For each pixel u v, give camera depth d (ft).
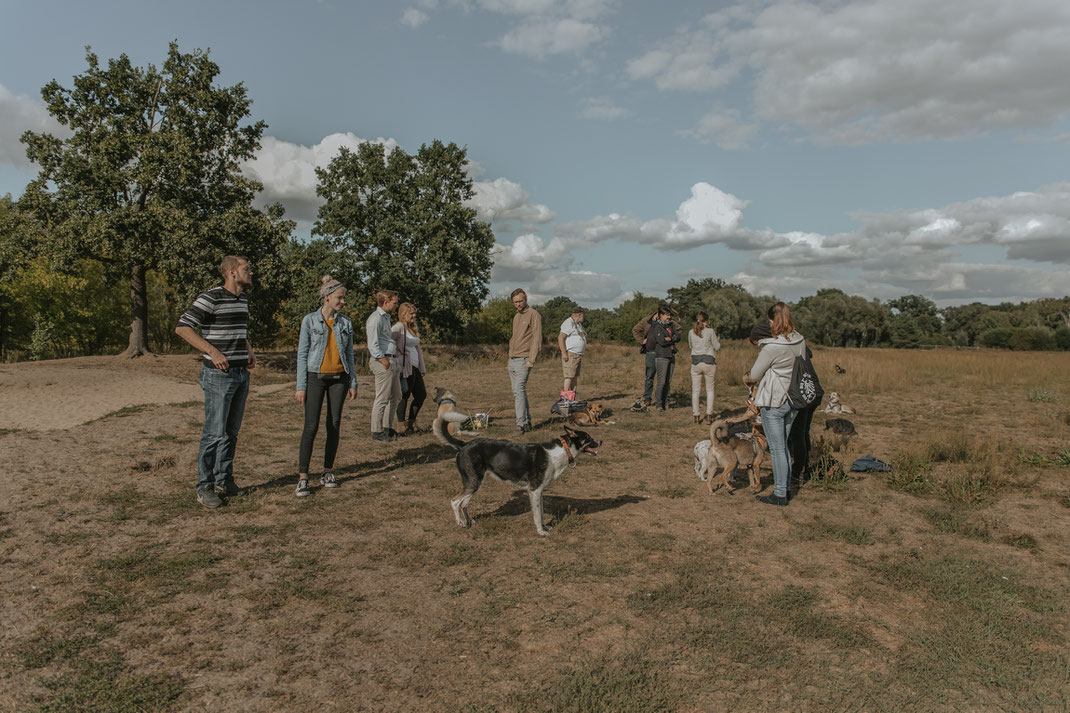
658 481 21.08
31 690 8.65
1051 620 11.26
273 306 86.33
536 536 15.48
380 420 26.43
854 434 29.81
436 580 12.84
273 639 10.31
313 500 18.01
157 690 8.72
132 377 54.70
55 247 68.18
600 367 66.03
